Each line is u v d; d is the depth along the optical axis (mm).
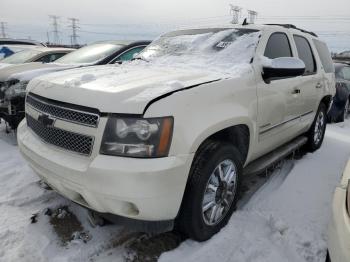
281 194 3520
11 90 4824
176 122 2232
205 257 2508
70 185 2348
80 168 2244
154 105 2209
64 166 2316
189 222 2520
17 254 2508
